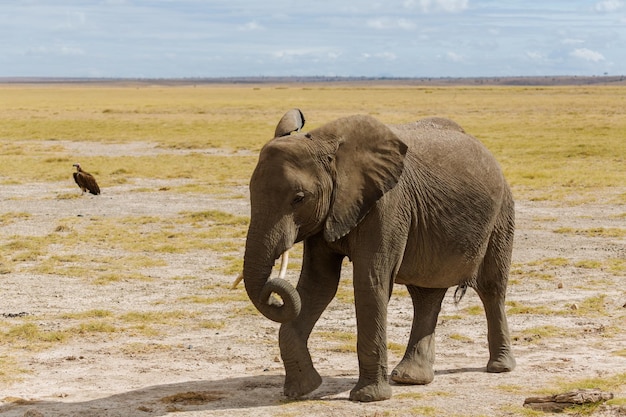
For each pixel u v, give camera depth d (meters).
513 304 13.27
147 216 22.61
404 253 8.55
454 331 11.88
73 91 191.62
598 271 15.96
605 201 25.08
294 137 7.78
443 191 8.65
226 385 9.08
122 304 13.59
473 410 7.86
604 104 89.62
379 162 7.95
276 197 7.54
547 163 34.28
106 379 9.44
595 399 7.84
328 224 7.78
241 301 13.76
